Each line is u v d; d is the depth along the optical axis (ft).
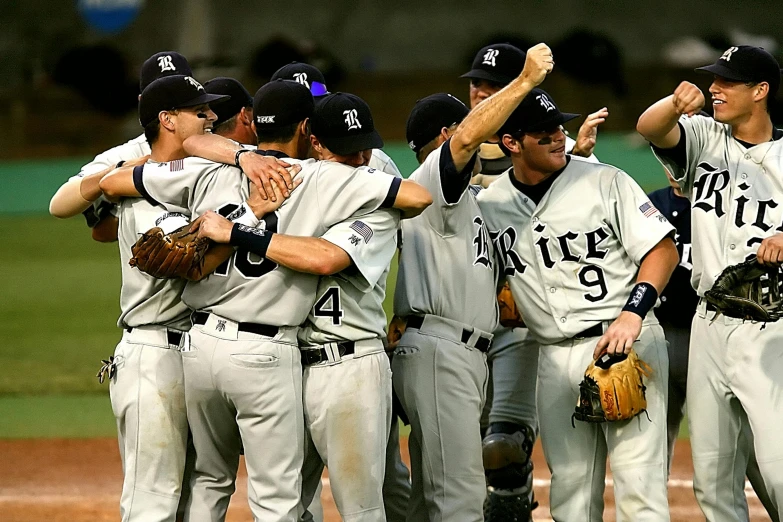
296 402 56.65
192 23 401.29
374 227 56.29
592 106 337.52
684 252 70.74
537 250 61.87
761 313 57.06
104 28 439.63
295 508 56.65
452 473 61.62
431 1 475.72
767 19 445.78
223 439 59.11
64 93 344.49
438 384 61.41
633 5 458.09
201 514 59.47
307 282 56.44
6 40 442.91
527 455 71.82
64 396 118.52
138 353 59.41
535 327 62.90
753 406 58.34
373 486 57.41
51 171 307.17
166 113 59.52
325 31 476.13
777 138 61.21
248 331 56.03
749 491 81.15
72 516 78.48
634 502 59.16
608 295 60.85
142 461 58.59
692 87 57.67
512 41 422.41
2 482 87.15
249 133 69.67
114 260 204.74
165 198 58.23
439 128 65.62
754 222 59.26
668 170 63.82
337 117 56.95
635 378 58.03
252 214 55.83
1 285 183.62
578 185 61.57
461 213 61.41
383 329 58.59
